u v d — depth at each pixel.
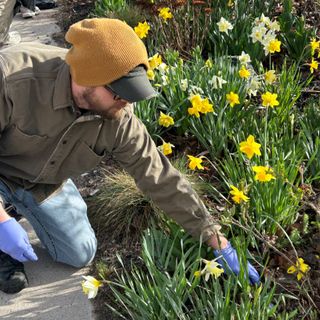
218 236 2.04
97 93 1.69
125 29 1.62
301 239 2.34
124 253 2.44
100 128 1.95
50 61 1.88
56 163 2.04
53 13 4.77
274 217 2.31
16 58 1.85
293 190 2.43
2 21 3.80
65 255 2.34
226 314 1.88
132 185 2.58
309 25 3.88
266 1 3.90
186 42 3.77
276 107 2.90
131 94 1.62
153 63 2.87
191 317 2.04
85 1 4.81
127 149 2.00
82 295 2.27
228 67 3.04
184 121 2.96
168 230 2.41
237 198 2.04
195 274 1.95
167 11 3.47
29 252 1.90
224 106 2.84
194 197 2.09
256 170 2.05
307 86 3.33
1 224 1.87
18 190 2.18
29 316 2.19
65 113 1.87
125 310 2.17
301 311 2.08
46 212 2.21
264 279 2.22
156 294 1.99
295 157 2.50
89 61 1.59
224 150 2.80
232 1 3.84
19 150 2.00
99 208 2.60
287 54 3.62
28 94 1.84
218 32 3.60
